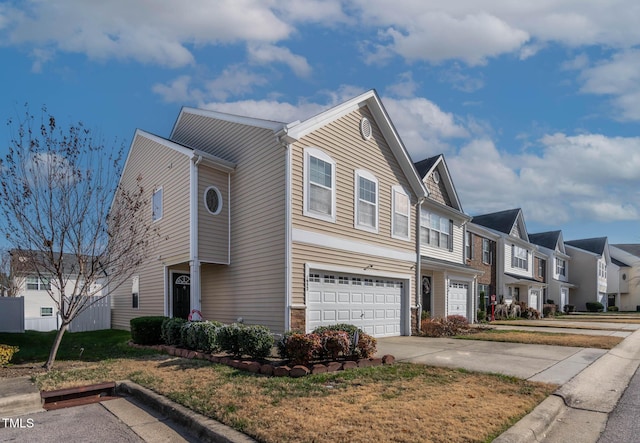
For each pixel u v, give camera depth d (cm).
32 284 2677
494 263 2789
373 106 1402
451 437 436
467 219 2194
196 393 609
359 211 1326
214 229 1234
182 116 1520
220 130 1345
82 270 888
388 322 1437
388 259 1437
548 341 1289
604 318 2908
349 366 794
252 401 563
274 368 728
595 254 4516
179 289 1395
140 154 1534
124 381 701
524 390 645
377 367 812
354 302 1289
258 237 1164
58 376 732
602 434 498
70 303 854
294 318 1063
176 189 1293
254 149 1209
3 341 1169
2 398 593
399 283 1510
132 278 1559
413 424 474
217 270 1298
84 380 705
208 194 1234
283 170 1105
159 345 1091
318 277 1166
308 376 713
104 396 666
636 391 714
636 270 5272
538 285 3219
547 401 595
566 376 768
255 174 1198
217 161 1234
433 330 1467
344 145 1288
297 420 487
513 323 2219
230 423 487
